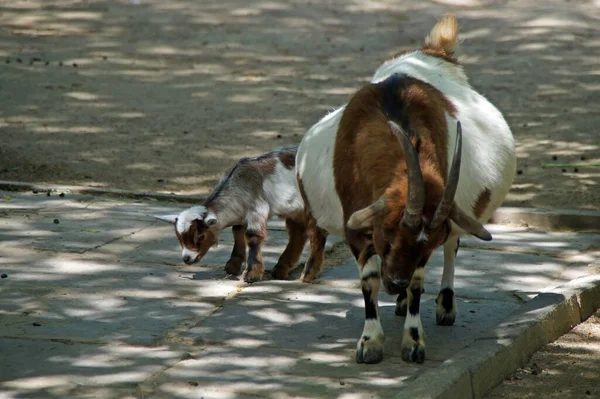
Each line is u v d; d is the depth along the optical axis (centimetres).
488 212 912
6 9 2525
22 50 2211
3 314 930
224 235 1223
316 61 2197
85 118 1775
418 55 954
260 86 2009
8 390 765
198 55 2222
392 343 887
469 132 878
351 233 842
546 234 1241
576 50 2256
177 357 839
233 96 1941
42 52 2203
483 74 2097
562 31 2370
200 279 1055
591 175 1486
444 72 941
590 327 971
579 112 1844
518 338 873
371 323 847
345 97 1942
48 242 1155
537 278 1065
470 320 945
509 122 1783
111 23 2436
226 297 1002
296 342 884
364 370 822
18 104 1842
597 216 1255
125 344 866
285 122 1777
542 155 1595
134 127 1733
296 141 1664
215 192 1059
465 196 862
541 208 1322
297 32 2389
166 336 889
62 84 1981
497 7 2562
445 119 853
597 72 2111
